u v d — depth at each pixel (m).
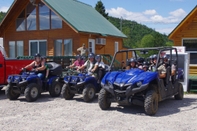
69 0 23.62
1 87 12.53
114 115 7.36
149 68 8.77
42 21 20.12
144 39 59.75
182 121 6.73
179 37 15.12
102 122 6.63
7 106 8.72
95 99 9.91
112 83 7.55
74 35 18.62
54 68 10.70
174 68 9.07
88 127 6.21
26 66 10.94
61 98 10.20
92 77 9.47
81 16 20.98
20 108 8.37
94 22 21.78
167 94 8.45
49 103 9.15
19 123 6.62
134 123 6.53
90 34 18.86
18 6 20.70
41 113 7.66
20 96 10.77
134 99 7.44
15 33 21.31
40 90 9.79
